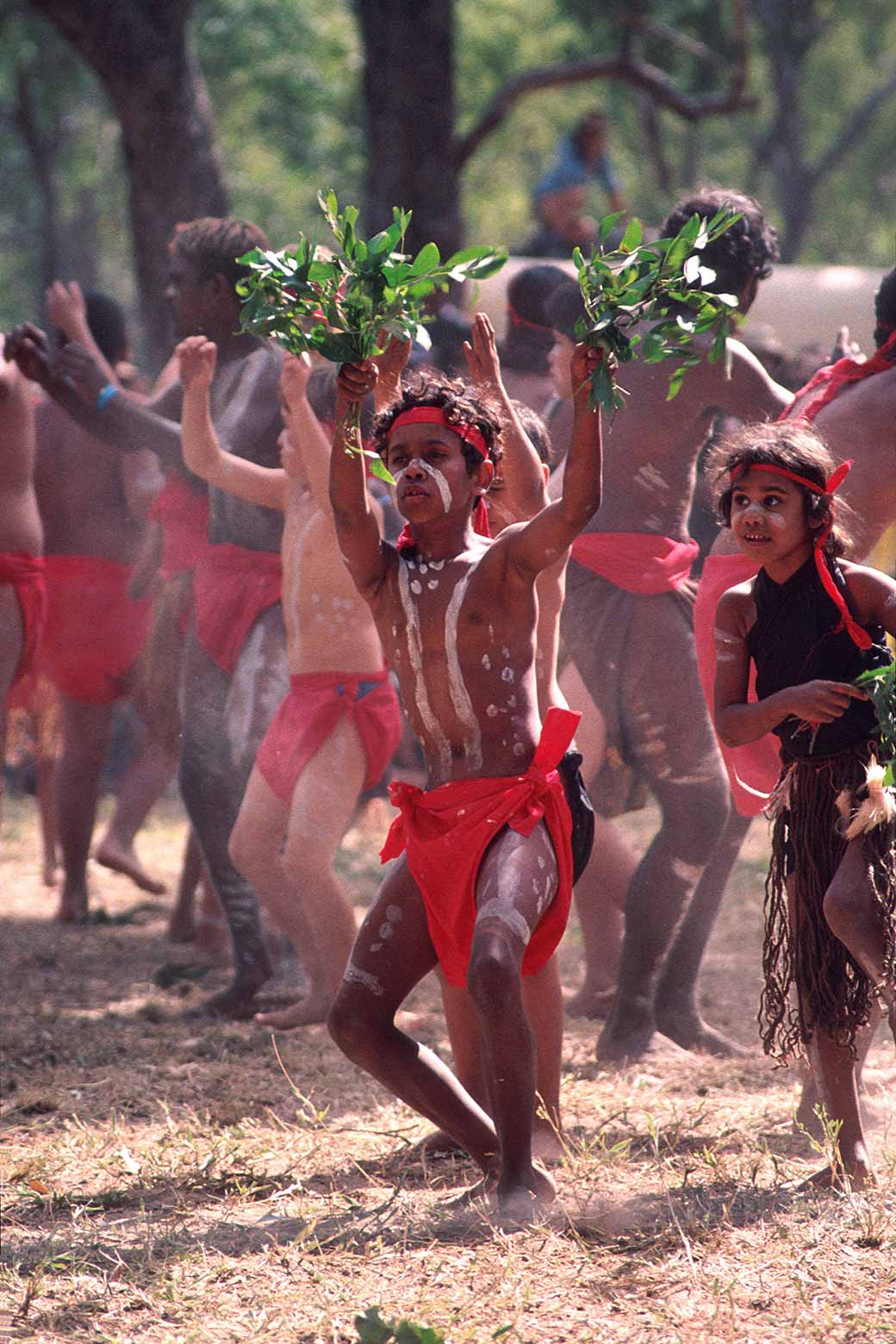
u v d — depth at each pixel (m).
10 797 28.33
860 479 11.65
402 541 9.84
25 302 89.19
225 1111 11.84
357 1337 7.87
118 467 18.45
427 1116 9.57
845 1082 9.72
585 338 9.01
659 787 13.44
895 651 9.95
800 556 9.70
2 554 16.39
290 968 16.33
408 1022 14.60
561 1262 8.62
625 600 13.30
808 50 69.12
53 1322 8.15
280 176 73.19
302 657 14.10
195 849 18.39
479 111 65.25
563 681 14.09
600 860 14.65
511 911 8.95
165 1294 8.43
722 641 10.02
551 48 63.34
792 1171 10.00
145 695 18.61
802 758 9.79
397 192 31.62
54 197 62.47
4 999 15.83
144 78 31.86
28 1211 9.85
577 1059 13.54
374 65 31.69
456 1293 8.32
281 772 14.08
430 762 9.69
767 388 12.91
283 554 14.23
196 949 17.45
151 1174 10.45
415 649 9.50
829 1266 8.45
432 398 9.43
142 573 18.30
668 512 13.34
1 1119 11.84
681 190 66.38
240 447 15.20
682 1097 12.31
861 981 9.65
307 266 9.23
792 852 9.84
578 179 36.44
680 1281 8.33
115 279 97.69
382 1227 9.27
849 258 89.81
